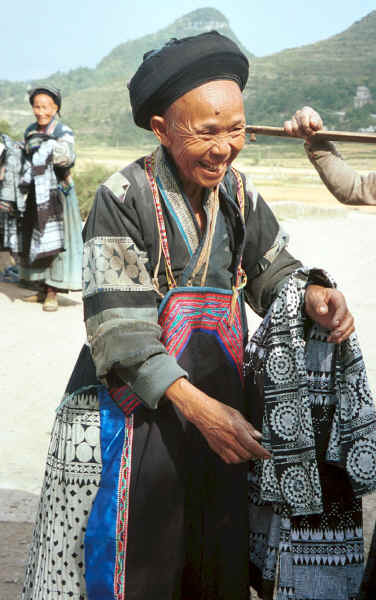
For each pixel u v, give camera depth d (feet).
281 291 6.07
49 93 21.11
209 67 5.17
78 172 57.52
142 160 5.90
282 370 6.06
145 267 5.78
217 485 5.97
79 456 5.76
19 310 22.67
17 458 11.61
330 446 6.02
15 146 21.31
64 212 21.95
